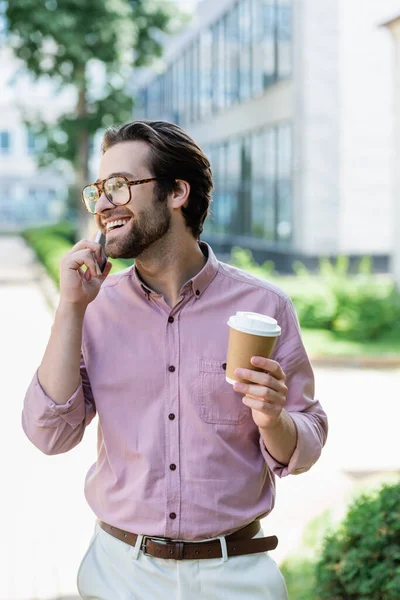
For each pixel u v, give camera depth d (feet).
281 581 7.20
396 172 50.24
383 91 66.23
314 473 20.40
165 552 6.81
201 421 6.79
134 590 6.93
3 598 13.58
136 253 6.88
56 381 6.72
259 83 78.28
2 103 191.62
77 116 80.28
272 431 6.47
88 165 82.64
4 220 193.47
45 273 75.61
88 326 7.12
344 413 27.55
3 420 25.52
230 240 88.63
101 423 7.04
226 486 6.80
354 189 66.74
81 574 7.34
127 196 6.72
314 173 66.33
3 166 193.06
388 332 42.96
